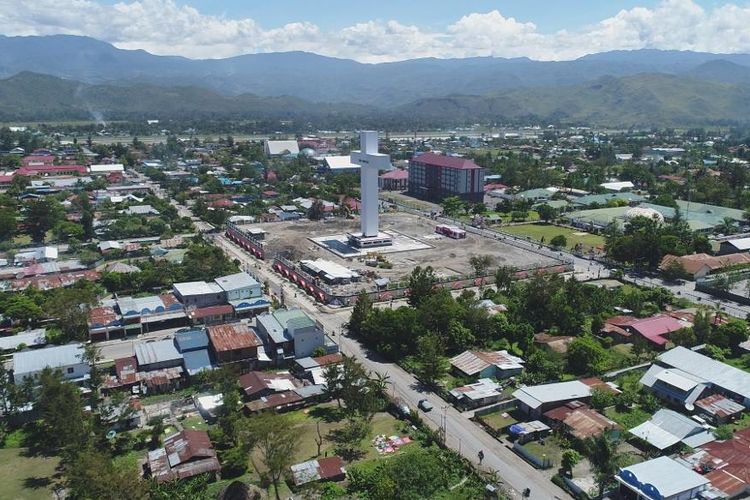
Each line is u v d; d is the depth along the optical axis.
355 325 134.50
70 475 75.44
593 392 102.75
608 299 145.38
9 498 78.31
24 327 136.25
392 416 100.94
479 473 83.81
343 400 101.62
